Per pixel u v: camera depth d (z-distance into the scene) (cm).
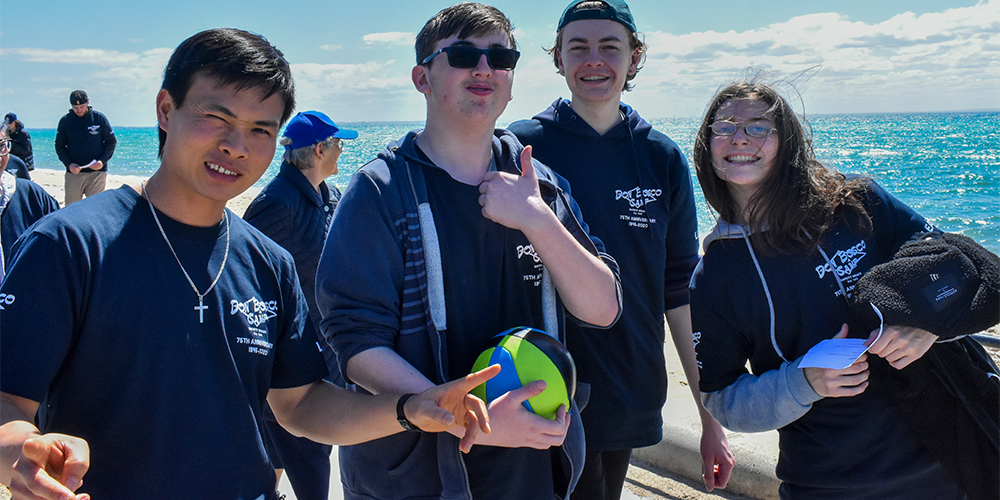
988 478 222
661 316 314
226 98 165
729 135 245
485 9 213
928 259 219
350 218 206
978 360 232
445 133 217
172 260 168
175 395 163
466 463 208
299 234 358
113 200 167
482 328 219
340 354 201
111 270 159
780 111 242
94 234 159
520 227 202
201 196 171
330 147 379
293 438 317
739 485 369
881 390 232
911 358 216
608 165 310
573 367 208
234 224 187
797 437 248
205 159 167
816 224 242
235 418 173
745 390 249
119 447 159
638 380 301
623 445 299
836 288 241
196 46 167
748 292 251
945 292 213
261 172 177
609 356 296
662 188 317
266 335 185
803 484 246
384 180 209
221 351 172
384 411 182
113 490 158
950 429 224
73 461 134
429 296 204
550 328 227
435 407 171
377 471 215
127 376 159
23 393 145
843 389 220
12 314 147
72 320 155
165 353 163
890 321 216
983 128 9456
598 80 308
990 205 2161
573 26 311
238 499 171
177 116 167
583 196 308
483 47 207
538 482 215
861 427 233
